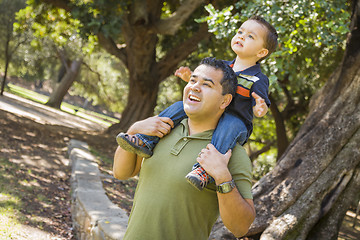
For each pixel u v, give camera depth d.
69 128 20.28
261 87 2.19
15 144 12.30
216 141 2.00
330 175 6.32
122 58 20.47
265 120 22.59
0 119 16.17
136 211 2.08
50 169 10.23
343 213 6.32
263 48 2.30
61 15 19.47
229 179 1.85
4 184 7.68
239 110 2.16
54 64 42.28
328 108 7.00
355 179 6.35
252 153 24.27
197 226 2.03
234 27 6.84
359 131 6.51
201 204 2.00
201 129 2.11
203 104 2.02
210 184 1.99
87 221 5.40
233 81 2.08
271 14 6.62
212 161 1.85
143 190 2.09
